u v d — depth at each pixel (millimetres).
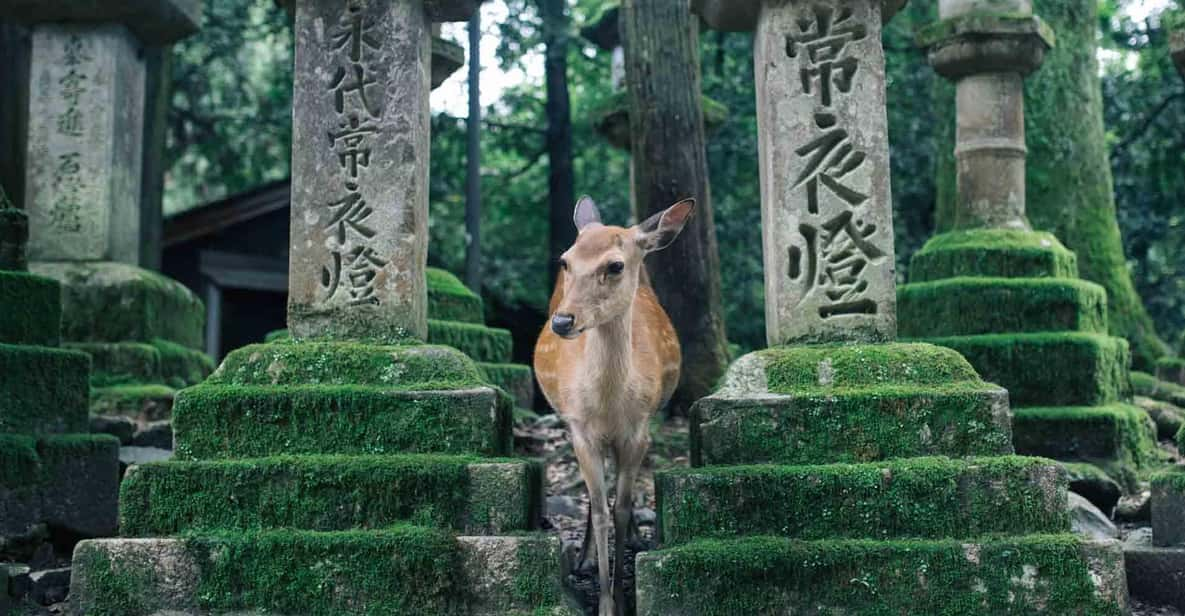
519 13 16047
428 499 4902
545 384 5906
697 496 4918
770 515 4902
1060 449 7336
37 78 8773
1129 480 7230
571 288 4871
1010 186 8227
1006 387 7496
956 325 7754
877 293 5445
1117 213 14914
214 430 5125
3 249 6492
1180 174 14688
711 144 14508
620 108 10578
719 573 4719
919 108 15445
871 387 5152
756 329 14930
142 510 4941
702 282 9711
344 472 4914
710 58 15469
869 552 4746
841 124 5516
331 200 5574
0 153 10359
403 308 5500
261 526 4906
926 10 15242
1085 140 10320
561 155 16422
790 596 4727
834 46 5562
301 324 5543
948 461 4945
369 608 4730
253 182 19047
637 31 9758
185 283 15742
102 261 8680
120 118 8906
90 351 8359
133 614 4773
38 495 6062
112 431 7543
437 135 16859
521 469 4930
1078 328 7699
